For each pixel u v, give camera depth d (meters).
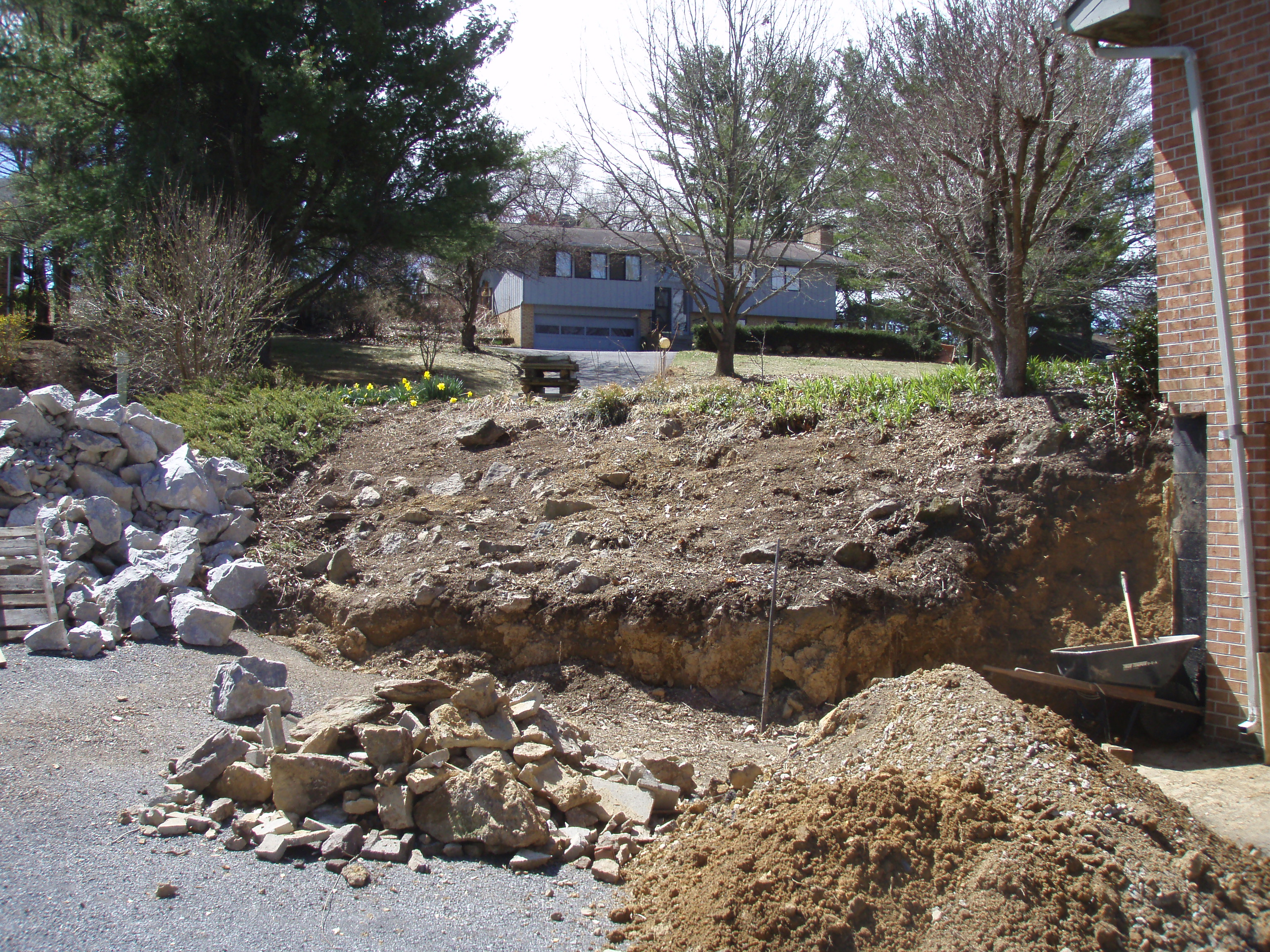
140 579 7.47
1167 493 7.28
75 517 8.13
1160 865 3.93
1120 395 8.07
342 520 9.55
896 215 11.94
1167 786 5.31
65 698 5.71
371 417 12.27
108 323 14.67
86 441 8.84
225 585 8.09
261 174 19.02
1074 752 4.63
